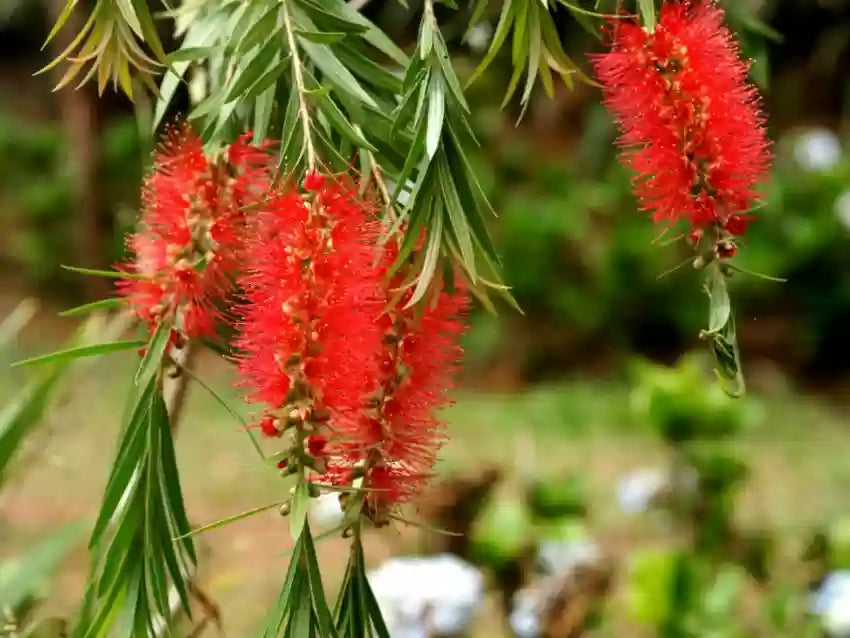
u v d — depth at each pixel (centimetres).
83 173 362
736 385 87
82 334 119
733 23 105
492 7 117
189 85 101
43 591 136
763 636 149
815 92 497
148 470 91
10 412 115
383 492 84
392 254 84
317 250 82
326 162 87
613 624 160
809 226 386
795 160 426
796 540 194
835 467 267
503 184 425
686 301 387
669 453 157
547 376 391
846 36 457
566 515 141
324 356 81
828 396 362
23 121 542
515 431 304
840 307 381
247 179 88
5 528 207
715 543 151
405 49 142
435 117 85
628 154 88
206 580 130
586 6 100
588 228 398
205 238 87
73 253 441
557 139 439
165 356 89
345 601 87
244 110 94
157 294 88
